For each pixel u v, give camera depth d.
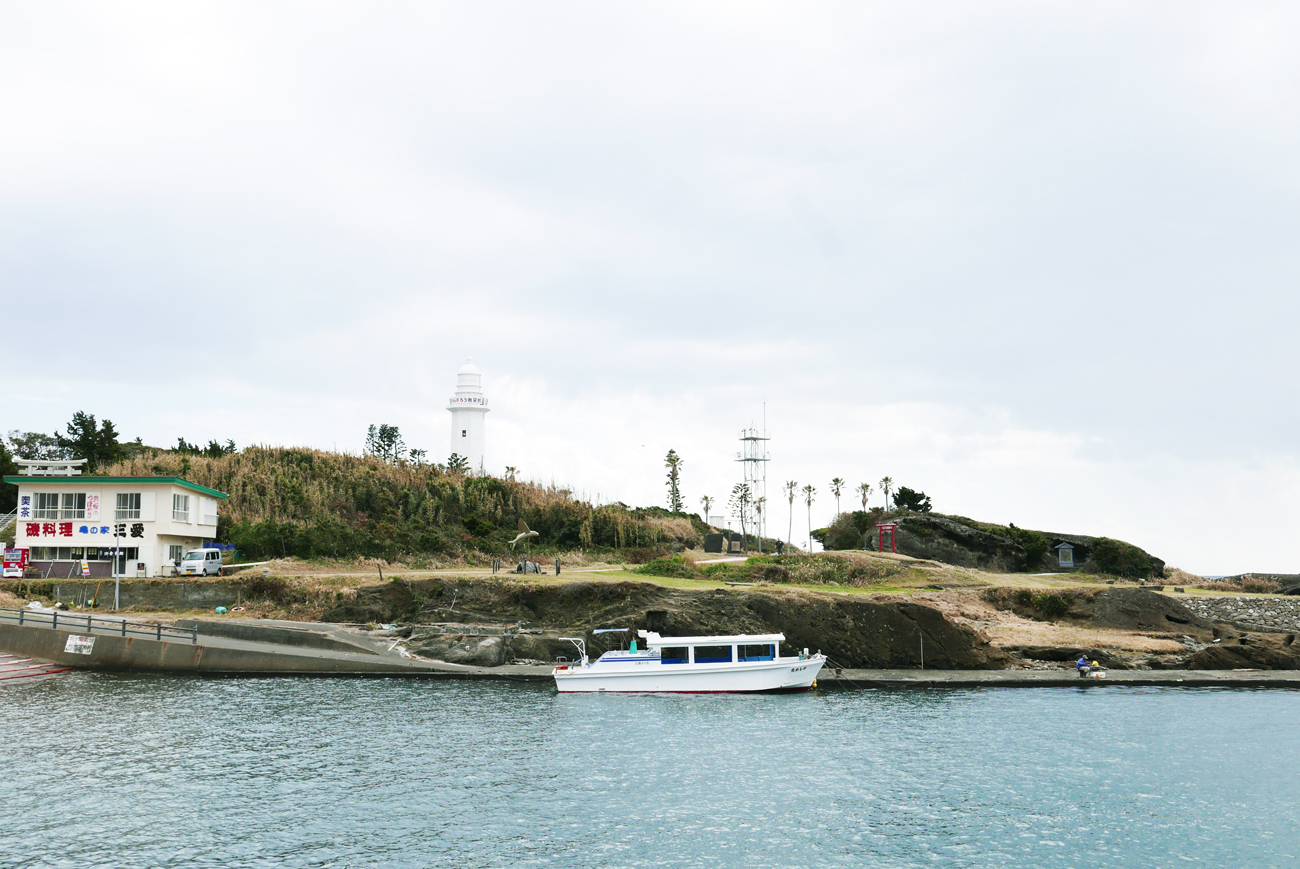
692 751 42.50
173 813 32.59
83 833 30.52
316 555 87.81
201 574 76.00
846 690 60.31
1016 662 68.50
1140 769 39.59
